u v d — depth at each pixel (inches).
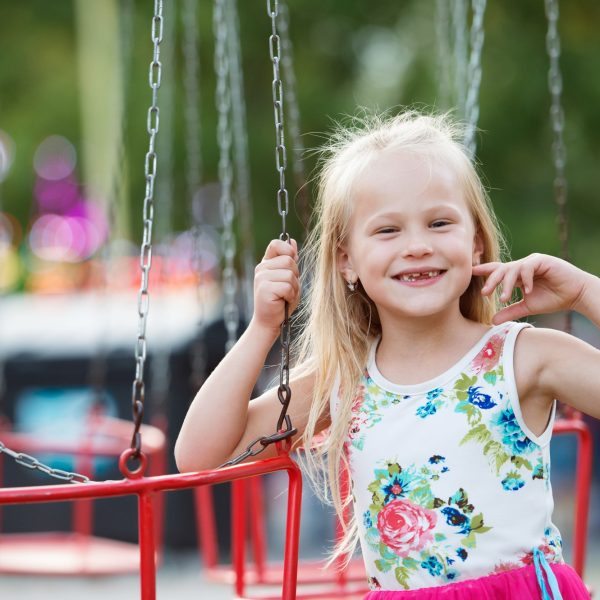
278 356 372.5
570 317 166.7
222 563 396.2
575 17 510.0
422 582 130.8
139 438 115.2
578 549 166.4
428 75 521.0
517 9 508.4
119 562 225.6
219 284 478.6
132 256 554.6
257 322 139.6
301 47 549.0
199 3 541.6
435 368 135.6
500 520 129.6
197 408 138.6
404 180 134.0
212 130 527.5
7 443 262.1
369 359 140.7
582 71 502.0
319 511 434.3
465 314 144.9
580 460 166.7
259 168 522.6
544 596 126.8
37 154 674.2
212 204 541.3
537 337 134.3
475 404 132.1
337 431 139.1
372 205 135.2
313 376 144.9
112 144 548.4
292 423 142.9
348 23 550.6
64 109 662.5
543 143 505.7
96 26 557.9
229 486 405.1
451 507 130.4
